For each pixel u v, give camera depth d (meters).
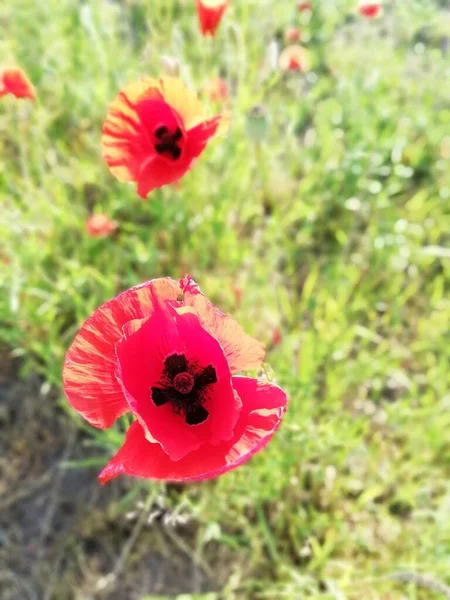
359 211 0.36
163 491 0.25
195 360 0.16
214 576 0.28
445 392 0.31
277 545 0.28
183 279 0.15
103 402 0.16
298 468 0.28
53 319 0.30
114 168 0.22
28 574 0.28
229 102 0.32
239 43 0.31
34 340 0.30
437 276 0.36
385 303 0.35
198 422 0.16
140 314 0.15
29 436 0.30
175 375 0.16
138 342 0.15
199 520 0.27
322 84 0.41
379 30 0.47
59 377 0.29
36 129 0.33
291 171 0.37
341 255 0.35
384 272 0.35
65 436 0.30
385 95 0.41
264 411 0.16
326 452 0.27
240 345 0.15
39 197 0.33
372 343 0.33
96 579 0.28
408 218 0.37
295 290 0.34
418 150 0.39
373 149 0.36
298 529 0.28
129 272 0.30
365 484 0.29
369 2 0.36
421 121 0.40
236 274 0.34
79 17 0.38
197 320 0.15
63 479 0.30
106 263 0.32
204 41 0.36
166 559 0.28
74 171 0.36
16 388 0.31
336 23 0.46
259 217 0.36
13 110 0.36
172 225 0.33
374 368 0.31
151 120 0.22
